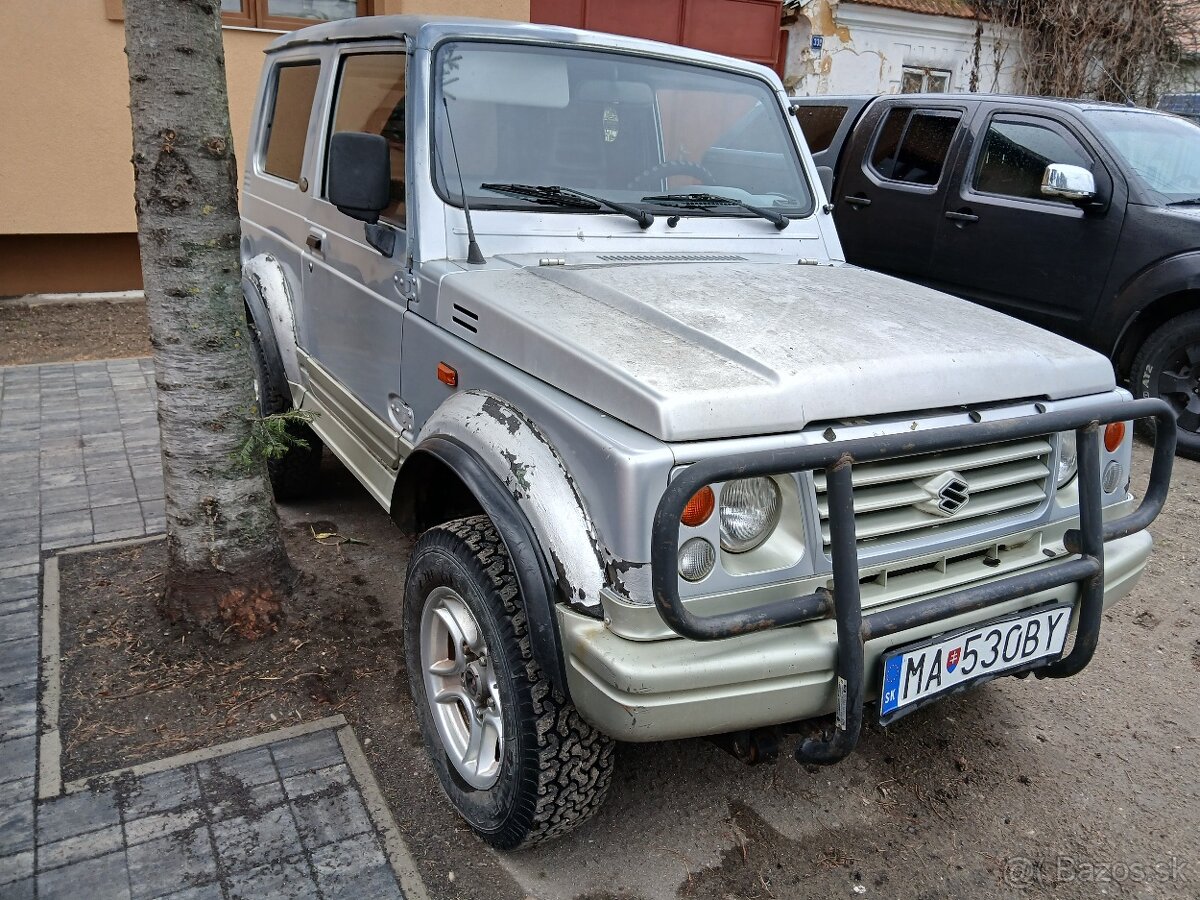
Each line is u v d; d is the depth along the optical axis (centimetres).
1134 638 380
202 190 297
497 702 239
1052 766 300
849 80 1344
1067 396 256
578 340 227
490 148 312
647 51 349
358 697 308
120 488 454
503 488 224
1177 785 293
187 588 326
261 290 425
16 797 255
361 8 851
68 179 772
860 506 215
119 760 271
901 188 664
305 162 395
